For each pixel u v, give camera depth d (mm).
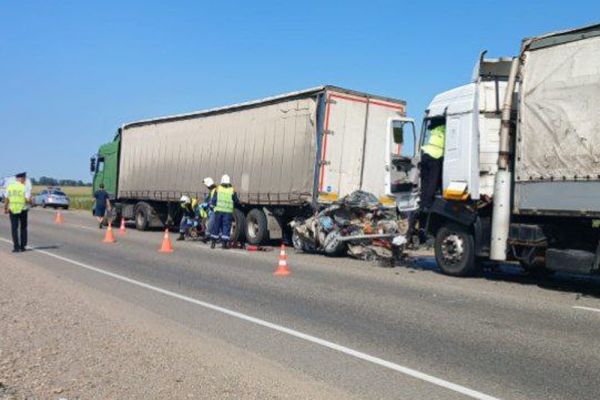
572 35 10359
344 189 17469
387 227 15156
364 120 17828
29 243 18703
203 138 22188
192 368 5883
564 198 10359
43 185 126500
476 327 7867
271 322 8086
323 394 5230
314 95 17438
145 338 6980
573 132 10242
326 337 7301
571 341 7164
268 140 19031
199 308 8969
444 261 13047
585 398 5219
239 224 19734
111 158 28438
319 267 14023
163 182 24484
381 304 9430
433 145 13227
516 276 13195
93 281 11312
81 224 29344
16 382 5336
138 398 5016
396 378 5734
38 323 7566
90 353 6305
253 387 5359
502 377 5785
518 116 11156
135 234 23734
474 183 12188
